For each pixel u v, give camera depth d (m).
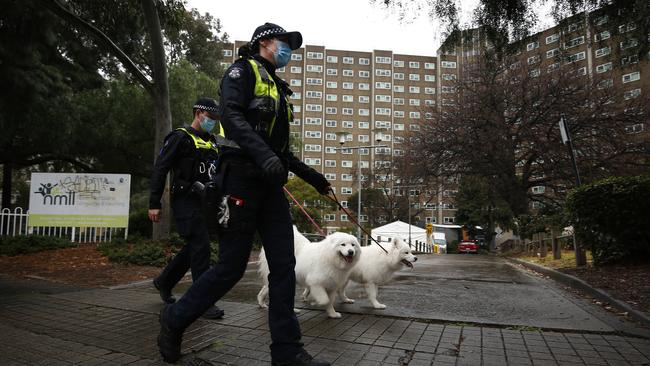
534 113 23.67
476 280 7.65
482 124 24.22
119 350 3.11
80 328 3.71
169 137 4.27
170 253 8.80
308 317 4.27
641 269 6.98
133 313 4.27
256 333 3.58
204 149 4.36
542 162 25.02
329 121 75.62
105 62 18.28
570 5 6.55
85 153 19.31
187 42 24.61
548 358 3.04
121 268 7.80
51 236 11.18
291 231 2.69
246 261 2.57
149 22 10.64
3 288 5.80
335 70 76.94
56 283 6.29
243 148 2.34
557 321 4.15
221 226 2.47
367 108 76.88
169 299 4.52
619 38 6.50
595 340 3.50
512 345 3.34
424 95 78.12
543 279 7.99
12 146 18.50
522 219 19.67
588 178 21.83
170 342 2.70
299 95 75.44
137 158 20.14
